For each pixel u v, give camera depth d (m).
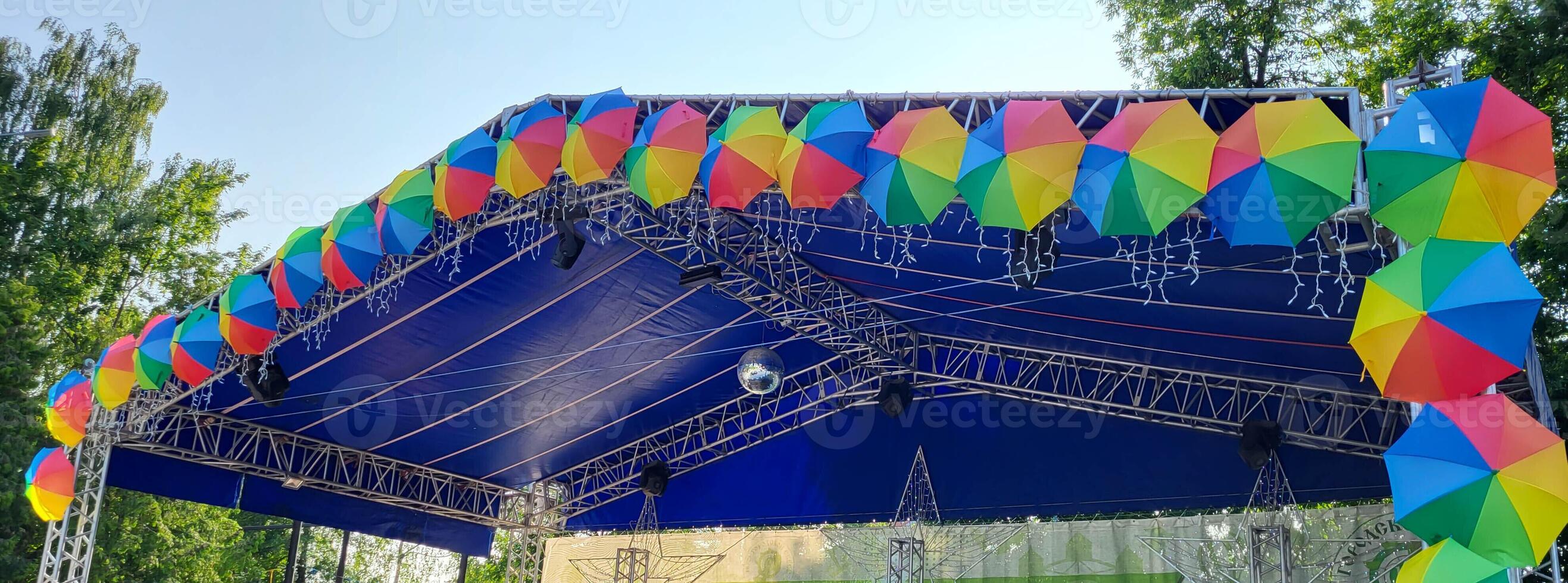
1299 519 10.67
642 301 10.07
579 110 7.36
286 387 10.23
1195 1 13.08
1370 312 5.17
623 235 8.65
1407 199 5.13
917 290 9.79
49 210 18.39
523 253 9.03
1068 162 5.94
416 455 12.98
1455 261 4.95
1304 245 6.80
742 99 7.36
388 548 37.22
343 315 9.87
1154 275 7.96
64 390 10.91
